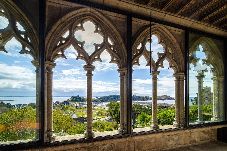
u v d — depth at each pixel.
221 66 6.98
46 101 4.27
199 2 5.41
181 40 6.10
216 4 5.49
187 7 5.45
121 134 4.95
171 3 5.12
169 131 5.61
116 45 5.07
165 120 8.77
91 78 4.77
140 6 5.15
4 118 5.73
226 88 6.89
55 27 4.34
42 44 4.09
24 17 4.03
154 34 5.65
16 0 3.96
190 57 6.30
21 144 3.82
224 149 5.81
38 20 4.16
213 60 6.90
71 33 4.54
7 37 3.96
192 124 6.06
